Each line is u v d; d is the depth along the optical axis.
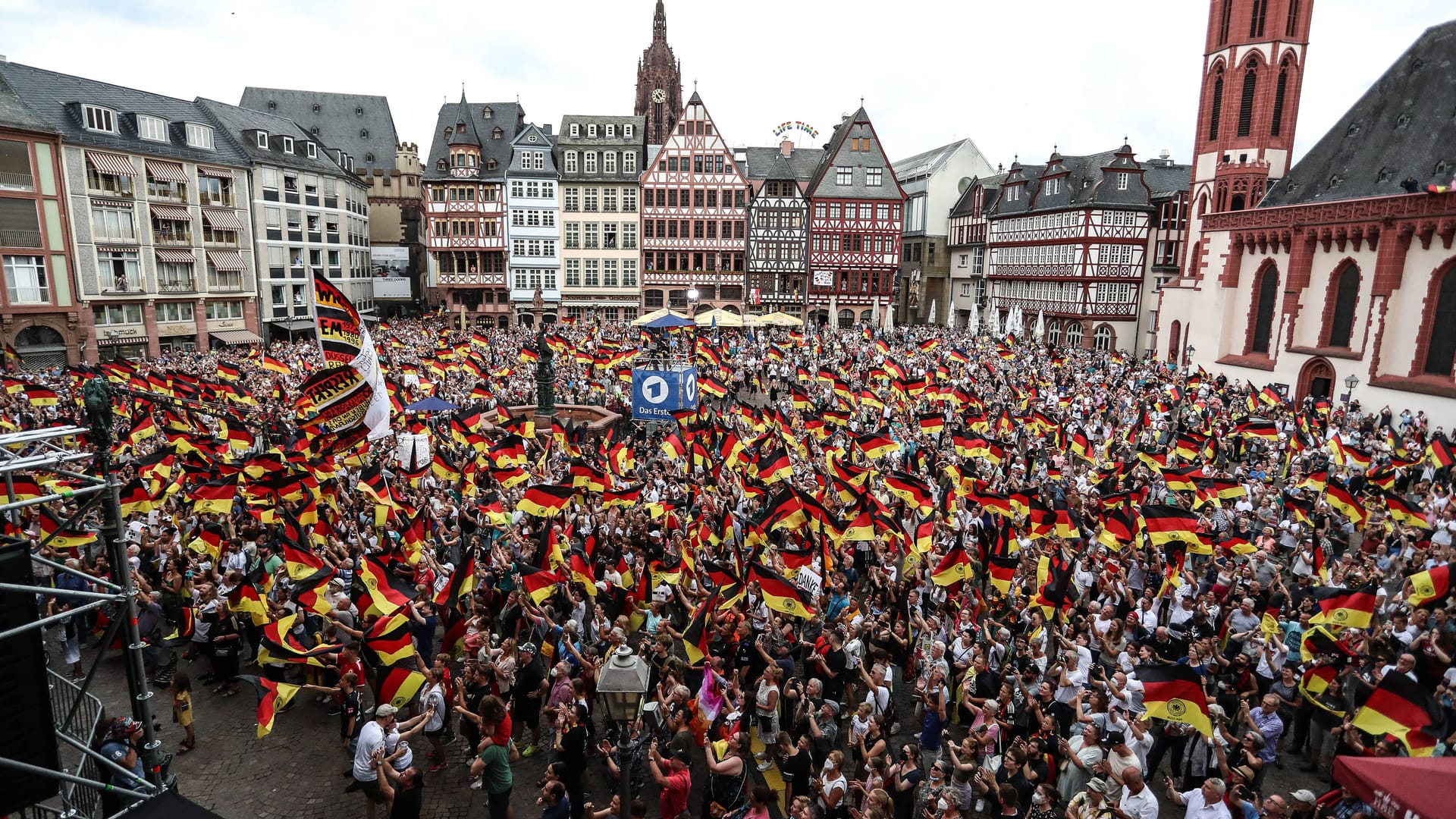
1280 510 21.31
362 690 14.02
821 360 50.28
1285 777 12.20
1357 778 7.51
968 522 19.59
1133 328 67.38
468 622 13.48
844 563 17.22
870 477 21.17
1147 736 10.22
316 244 71.94
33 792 7.46
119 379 35.12
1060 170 69.06
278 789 12.08
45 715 7.45
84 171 50.47
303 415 23.48
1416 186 39.31
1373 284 41.16
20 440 7.67
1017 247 75.50
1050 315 70.88
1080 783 10.15
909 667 14.31
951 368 44.66
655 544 17.94
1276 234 47.09
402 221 90.88
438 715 12.23
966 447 25.30
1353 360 42.25
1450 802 6.93
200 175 59.25
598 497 21.02
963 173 88.56
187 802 8.31
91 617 15.91
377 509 18.91
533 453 26.31
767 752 11.13
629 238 78.31
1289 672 12.71
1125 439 29.09
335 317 19.27
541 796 9.88
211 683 15.09
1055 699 11.79
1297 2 52.94
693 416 29.05
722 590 14.90
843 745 13.25
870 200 79.19
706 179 77.38
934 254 89.44
